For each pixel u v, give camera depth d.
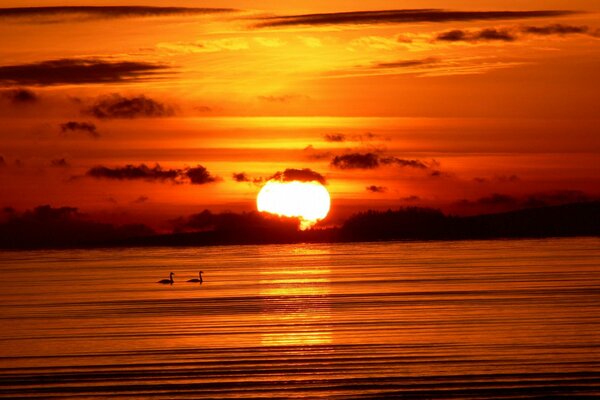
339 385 72.56
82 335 97.81
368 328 98.06
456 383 72.44
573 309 111.19
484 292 133.50
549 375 74.50
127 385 73.75
